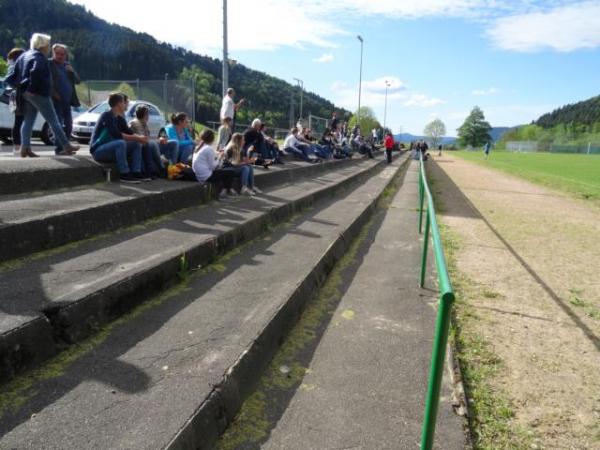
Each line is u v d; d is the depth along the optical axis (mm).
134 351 3076
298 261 5477
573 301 5617
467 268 6848
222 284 4516
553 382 3709
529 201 15211
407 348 3984
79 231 4715
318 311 4711
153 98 20703
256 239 6531
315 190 10547
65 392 2564
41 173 5727
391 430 2834
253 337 3375
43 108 6703
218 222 6125
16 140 8094
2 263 3846
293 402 3062
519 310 5250
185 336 3338
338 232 7246
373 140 40594
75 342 3102
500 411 3248
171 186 6859
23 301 3072
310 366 3570
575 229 10438
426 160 39250
